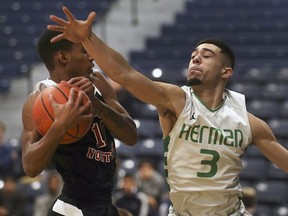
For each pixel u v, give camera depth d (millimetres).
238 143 4609
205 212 4609
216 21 17844
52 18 4082
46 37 4633
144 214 9789
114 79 4277
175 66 16047
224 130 4594
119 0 18781
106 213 4641
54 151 4277
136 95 4410
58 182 9914
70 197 4629
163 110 4566
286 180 12102
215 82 4648
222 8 18438
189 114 4539
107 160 4719
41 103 4297
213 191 4566
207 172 4559
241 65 15844
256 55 16297
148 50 17047
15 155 12117
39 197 10648
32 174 4352
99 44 4184
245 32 17188
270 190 11711
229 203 4645
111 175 4762
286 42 16656
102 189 4660
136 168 11680
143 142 12797
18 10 18516
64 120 4152
